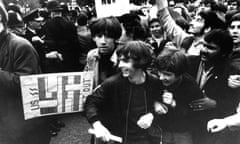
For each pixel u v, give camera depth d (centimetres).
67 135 361
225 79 200
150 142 187
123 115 182
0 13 195
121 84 180
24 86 192
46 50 399
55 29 394
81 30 446
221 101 203
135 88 180
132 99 180
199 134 206
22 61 197
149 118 176
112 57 206
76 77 204
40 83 197
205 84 207
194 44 259
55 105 203
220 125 168
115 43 206
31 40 388
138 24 265
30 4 709
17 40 199
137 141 182
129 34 263
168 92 191
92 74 208
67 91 204
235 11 286
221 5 359
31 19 458
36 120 208
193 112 200
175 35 266
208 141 206
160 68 188
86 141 346
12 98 200
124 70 176
